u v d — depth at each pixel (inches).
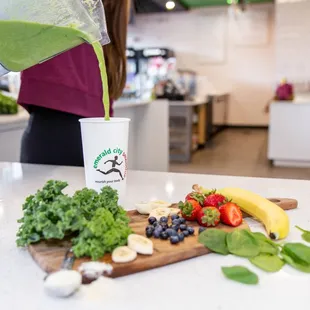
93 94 56.2
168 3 275.4
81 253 23.1
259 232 28.7
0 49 29.8
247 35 360.5
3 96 104.0
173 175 50.4
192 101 239.0
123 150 33.5
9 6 28.9
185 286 22.0
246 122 377.7
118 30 52.5
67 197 25.4
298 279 22.7
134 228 28.5
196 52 374.6
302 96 251.3
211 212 28.9
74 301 20.5
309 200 38.8
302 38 250.7
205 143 277.3
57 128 56.6
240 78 370.3
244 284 22.2
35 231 25.3
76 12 30.2
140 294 21.1
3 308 19.9
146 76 288.4
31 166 55.2
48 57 32.4
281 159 207.8
